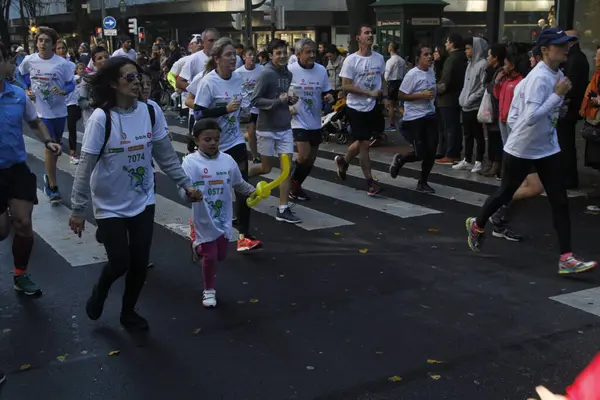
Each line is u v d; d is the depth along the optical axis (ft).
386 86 47.83
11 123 16.17
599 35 39.06
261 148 24.02
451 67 34.94
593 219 24.63
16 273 17.72
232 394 12.59
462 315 16.17
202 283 18.58
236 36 110.42
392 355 14.10
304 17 95.86
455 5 91.56
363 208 26.96
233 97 20.53
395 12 55.57
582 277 18.62
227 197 16.70
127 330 15.46
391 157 38.78
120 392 12.69
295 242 22.35
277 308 16.71
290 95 22.98
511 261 20.12
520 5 46.70
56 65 27.66
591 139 25.43
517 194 21.38
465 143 34.58
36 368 13.64
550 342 14.65
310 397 12.44
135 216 14.52
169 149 14.99
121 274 14.56
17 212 16.89
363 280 18.67
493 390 12.66
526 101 18.33
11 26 168.86
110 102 13.91
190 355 14.19
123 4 105.09
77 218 14.19
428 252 21.11
